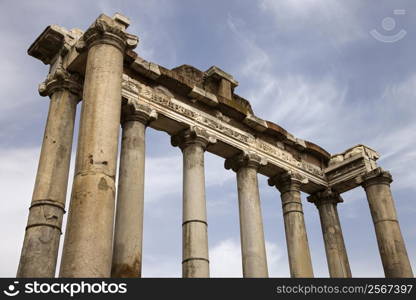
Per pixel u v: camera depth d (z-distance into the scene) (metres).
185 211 20.41
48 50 19.86
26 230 15.92
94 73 15.35
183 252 19.59
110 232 12.76
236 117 24.30
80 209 12.69
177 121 21.50
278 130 25.67
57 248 15.98
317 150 27.69
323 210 27.47
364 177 26.08
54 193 16.66
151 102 20.83
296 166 26.50
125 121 19.92
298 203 25.38
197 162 21.38
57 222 16.28
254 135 25.14
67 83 18.77
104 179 13.32
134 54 20.17
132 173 18.45
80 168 13.49
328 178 28.03
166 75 21.33
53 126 17.97
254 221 22.22
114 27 16.31
